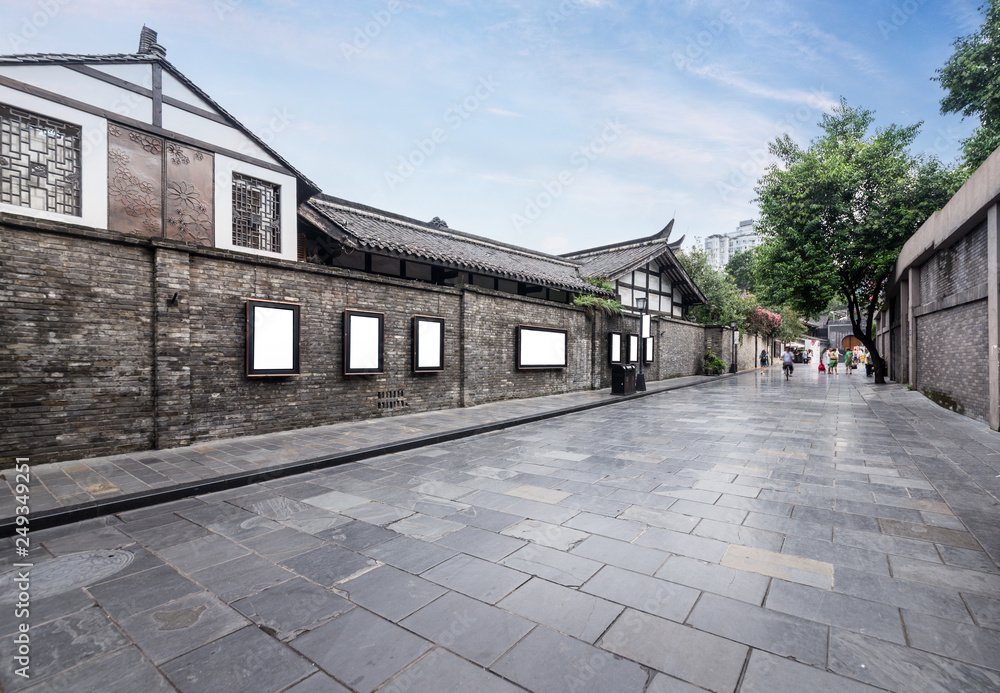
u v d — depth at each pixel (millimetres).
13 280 5098
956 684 1946
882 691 1907
